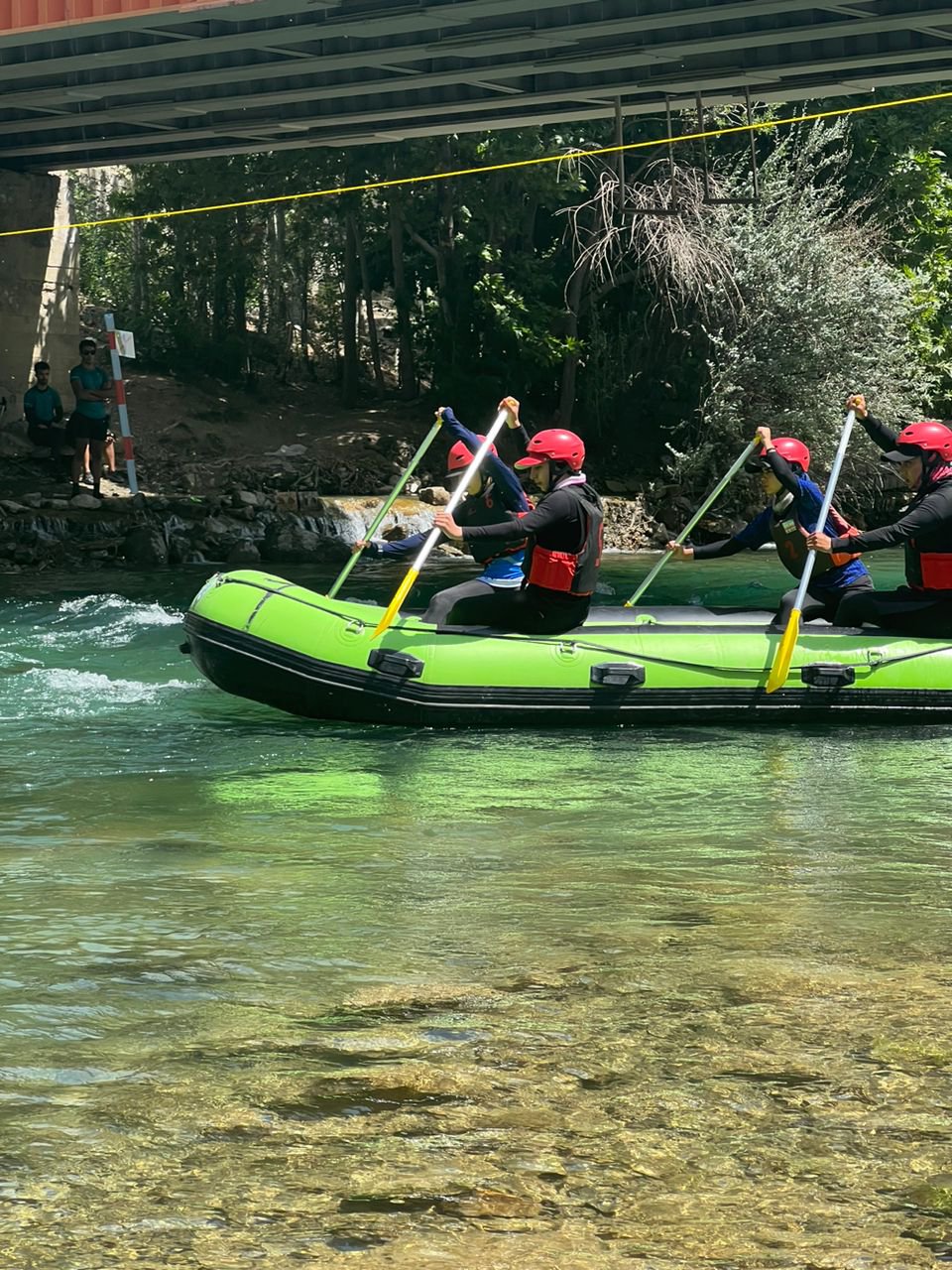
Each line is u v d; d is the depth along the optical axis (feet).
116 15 50.96
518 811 22.34
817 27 49.62
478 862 19.33
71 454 73.87
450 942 15.96
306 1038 13.19
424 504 72.02
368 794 23.49
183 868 19.03
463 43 53.01
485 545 30.12
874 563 62.54
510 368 86.17
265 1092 12.01
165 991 14.44
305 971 15.02
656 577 56.49
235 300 98.12
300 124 66.90
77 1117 11.59
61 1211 10.15
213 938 16.12
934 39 52.49
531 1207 10.18
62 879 18.48
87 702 31.53
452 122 67.21
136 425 82.02
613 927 16.44
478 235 85.40
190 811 22.34
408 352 92.02
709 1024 13.43
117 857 19.60
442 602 29.50
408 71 58.85
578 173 82.12
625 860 19.40
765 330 78.23
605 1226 9.94
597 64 55.52
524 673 28.76
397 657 28.66
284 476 76.84
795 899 17.52
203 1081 12.25
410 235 91.09
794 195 82.12
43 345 81.76
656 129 83.41
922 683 29.30
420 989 14.46
